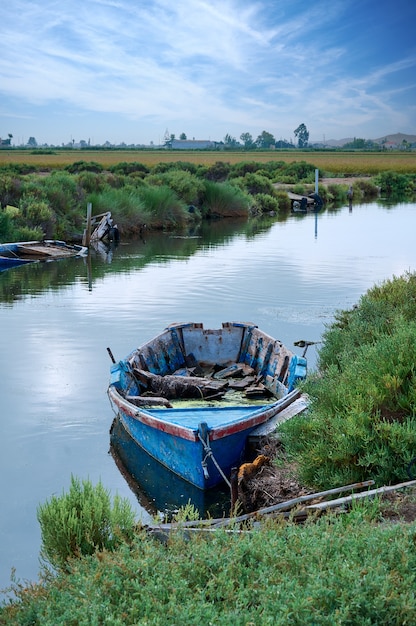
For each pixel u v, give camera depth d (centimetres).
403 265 2525
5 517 748
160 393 1103
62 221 3362
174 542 468
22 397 1124
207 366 1316
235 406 989
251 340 1305
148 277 2309
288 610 357
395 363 789
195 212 4416
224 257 2805
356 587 366
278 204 5362
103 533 587
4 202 3347
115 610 384
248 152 16875
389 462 658
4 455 911
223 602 381
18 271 2473
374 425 690
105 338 1489
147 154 13812
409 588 371
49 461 896
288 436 768
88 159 10581
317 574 383
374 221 4388
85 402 1104
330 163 10750
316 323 1594
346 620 350
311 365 1249
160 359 1255
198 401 1084
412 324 888
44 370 1264
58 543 576
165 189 4138
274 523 489
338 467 697
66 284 2192
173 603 371
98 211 3575
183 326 1334
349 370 823
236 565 412
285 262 2634
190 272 2406
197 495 823
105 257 2830
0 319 1683
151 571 425
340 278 2231
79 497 612
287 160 11925
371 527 451
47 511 605
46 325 1616
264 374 1202
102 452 928
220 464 836
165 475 870
